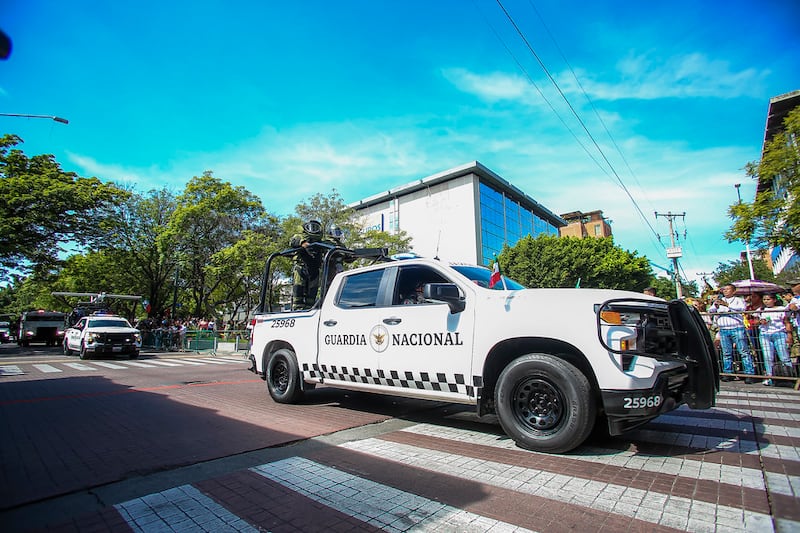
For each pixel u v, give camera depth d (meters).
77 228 24.20
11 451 4.04
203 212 27.61
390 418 5.30
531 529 2.39
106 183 27.45
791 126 11.63
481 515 2.58
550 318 3.74
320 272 7.38
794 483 2.88
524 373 3.79
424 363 4.46
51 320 29.22
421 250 46.53
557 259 33.22
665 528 2.35
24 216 21.91
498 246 47.19
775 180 13.17
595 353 3.51
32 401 6.88
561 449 3.60
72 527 2.53
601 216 75.69
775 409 5.28
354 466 3.51
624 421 3.45
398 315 4.80
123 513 2.71
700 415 5.03
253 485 3.13
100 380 9.70
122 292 36.09
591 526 2.40
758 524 2.35
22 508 2.81
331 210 26.17
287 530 2.46
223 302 35.44
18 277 25.30
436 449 3.94
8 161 22.72
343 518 2.59
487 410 4.15
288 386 6.23
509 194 51.62
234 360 16.25
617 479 3.07
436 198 46.72
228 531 2.46
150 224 30.27
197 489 3.07
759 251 13.97
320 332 5.78
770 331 7.52
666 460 3.45
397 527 2.46
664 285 50.47
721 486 2.88
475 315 4.19
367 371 5.04
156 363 14.81
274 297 29.62
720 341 8.34
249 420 5.24
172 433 4.66
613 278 33.56
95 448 4.12
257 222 30.31
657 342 3.74
